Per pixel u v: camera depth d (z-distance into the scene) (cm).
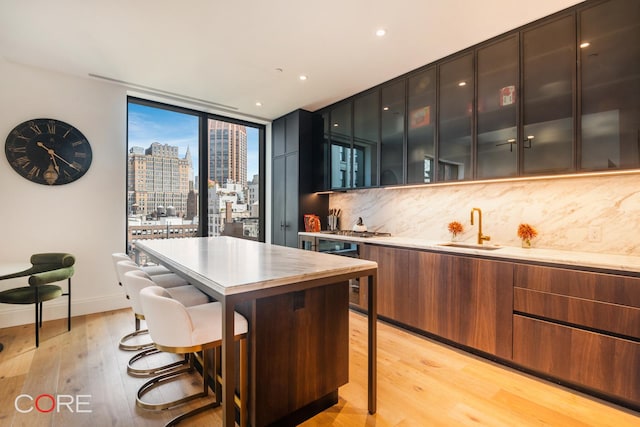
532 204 262
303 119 441
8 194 302
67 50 279
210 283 139
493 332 233
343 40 261
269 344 154
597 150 205
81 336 278
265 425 154
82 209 338
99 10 221
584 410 179
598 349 186
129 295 199
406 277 294
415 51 279
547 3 212
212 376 199
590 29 208
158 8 219
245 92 376
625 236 218
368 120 366
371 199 402
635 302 174
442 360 239
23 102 307
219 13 225
